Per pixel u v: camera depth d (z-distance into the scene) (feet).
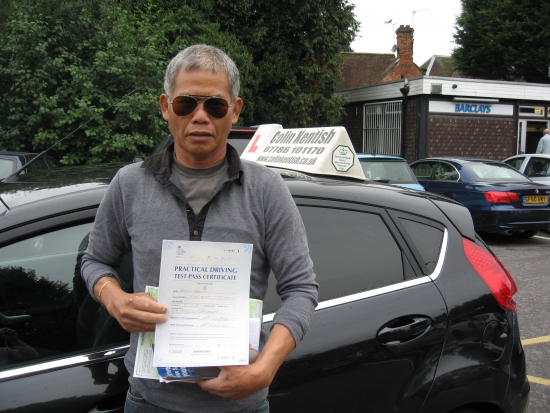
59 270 5.73
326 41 50.08
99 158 29.60
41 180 7.16
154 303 4.03
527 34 74.64
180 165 4.79
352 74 85.61
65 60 30.91
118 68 29.48
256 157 9.55
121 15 33.55
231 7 48.01
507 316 7.17
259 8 49.80
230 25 48.57
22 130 30.22
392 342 6.34
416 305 6.59
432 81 49.29
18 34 29.96
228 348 4.05
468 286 6.98
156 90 30.83
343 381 6.09
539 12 74.23
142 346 4.24
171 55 36.17
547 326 14.93
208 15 47.09
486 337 6.90
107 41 30.96
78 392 5.19
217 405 4.50
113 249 4.92
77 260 5.77
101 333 5.62
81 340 5.58
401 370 6.36
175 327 4.06
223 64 4.75
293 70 51.06
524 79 81.00
